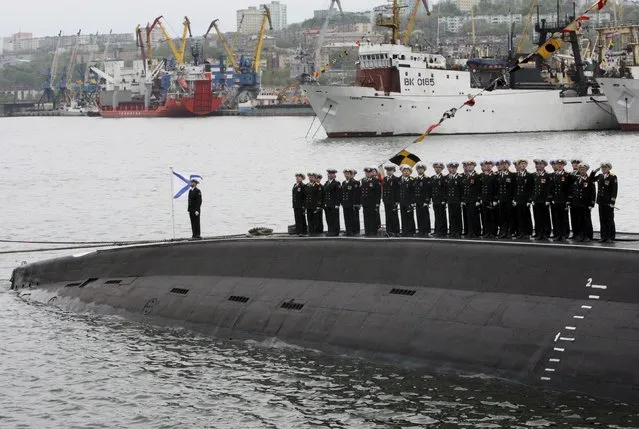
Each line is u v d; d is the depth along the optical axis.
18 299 37.31
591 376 23.00
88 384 26.78
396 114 138.75
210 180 90.12
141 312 33.09
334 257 30.00
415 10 161.25
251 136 178.00
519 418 22.61
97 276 36.22
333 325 28.20
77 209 71.12
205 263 33.22
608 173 27.38
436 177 31.12
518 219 29.50
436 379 25.11
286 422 23.52
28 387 26.67
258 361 27.86
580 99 147.50
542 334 24.30
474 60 146.88
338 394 24.98
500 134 143.75
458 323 25.92
